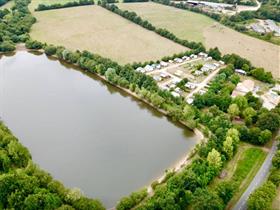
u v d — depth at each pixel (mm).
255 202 180125
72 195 182750
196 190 186250
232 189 187000
